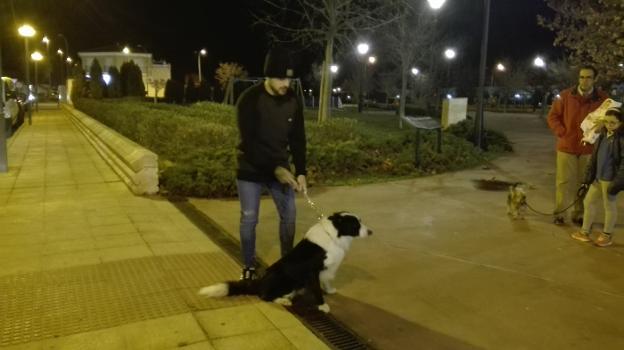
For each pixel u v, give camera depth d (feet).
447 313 14.70
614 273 17.72
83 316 13.51
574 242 21.02
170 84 139.54
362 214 25.20
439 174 37.01
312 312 14.70
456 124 56.03
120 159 33.65
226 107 64.28
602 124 20.17
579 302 15.46
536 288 16.43
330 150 35.60
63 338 12.34
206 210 25.46
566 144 23.22
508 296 15.83
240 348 12.12
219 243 20.54
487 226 23.25
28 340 12.23
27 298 14.55
